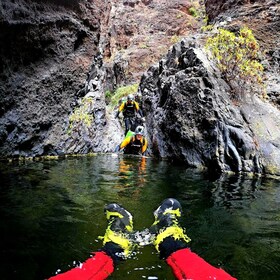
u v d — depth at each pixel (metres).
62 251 2.45
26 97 6.34
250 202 3.84
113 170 5.52
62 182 4.54
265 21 8.02
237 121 5.90
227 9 9.31
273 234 2.90
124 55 13.60
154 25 15.23
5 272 2.13
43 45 6.80
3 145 5.89
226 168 5.59
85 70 7.95
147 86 8.93
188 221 3.18
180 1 16.06
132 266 2.21
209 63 6.86
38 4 6.75
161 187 4.43
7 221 3.01
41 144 6.54
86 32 8.05
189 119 6.44
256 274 2.19
